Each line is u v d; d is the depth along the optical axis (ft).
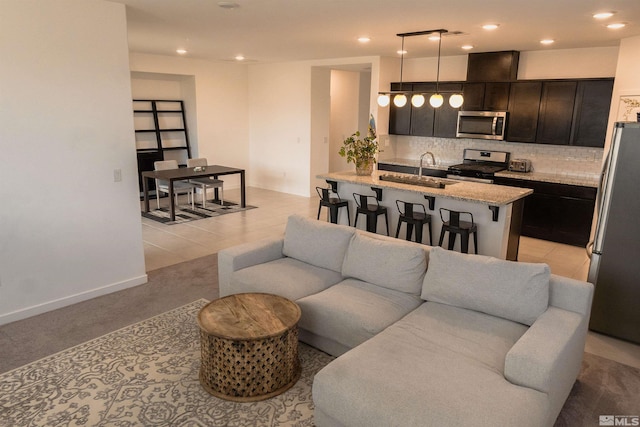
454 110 23.20
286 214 24.58
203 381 9.25
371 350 8.05
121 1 12.45
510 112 21.31
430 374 7.29
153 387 9.18
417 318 9.29
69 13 11.76
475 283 9.47
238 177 32.14
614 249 11.32
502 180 21.03
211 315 9.27
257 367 8.70
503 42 18.29
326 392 7.26
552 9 12.30
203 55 25.54
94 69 12.47
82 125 12.49
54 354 10.36
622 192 10.95
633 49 16.52
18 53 11.06
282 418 8.34
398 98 18.28
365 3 12.05
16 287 11.91
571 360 8.36
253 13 13.62
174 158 29.78
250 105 31.71
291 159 29.99
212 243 19.19
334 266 12.00
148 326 11.76
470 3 11.82
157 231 20.90
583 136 19.48
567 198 19.31
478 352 8.03
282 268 12.06
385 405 6.65
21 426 8.01
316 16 13.87
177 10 13.39
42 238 12.19
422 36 17.11
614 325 11.68
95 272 13.48
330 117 32.42
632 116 16.70
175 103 29.30
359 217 18.98
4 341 10.92
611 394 9.29
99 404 8.63
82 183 12.76
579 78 19.36
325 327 9.88
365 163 18.72
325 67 27.61
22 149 11.48
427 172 23.39
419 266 10.55
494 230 14.90
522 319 8.96
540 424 6.61
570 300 9.02
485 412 6.40
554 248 19.17
